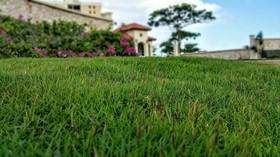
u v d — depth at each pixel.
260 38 24.66
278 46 25.23
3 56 8.52
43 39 11.15
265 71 6.30
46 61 5.88
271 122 2.38
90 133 1.68
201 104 2.67
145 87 3.13
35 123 1.99
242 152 1.53
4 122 2.02
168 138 1.68
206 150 1.50
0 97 2.57
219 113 2.47
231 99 3.04
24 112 2.20
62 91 2.73
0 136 1.71
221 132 2.00
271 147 1.76
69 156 1.46
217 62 7.79
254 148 1.73
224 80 4.64
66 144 1.53
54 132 1.78
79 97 2.56
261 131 2.09
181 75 4.98
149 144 1.49
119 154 1.50
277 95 3.62
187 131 1.89
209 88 3.66
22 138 1.77
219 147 1.75
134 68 5.36
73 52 10.88
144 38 43.41
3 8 16.94
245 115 2.49
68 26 13.57
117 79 4.00
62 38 11.26
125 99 2.76
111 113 2.29
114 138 1.70
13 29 11.60
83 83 3.19
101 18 23.75
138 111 2.31
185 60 7.66
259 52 24.59
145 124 1.95
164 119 2.14
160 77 4.51
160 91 3.02
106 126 1.93
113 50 11.64
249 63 8.48
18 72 3.95
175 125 1.90
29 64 5.30
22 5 18.20
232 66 7.02
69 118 2.12
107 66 5.05
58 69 4.62
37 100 2.45
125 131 1.83
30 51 9.19
